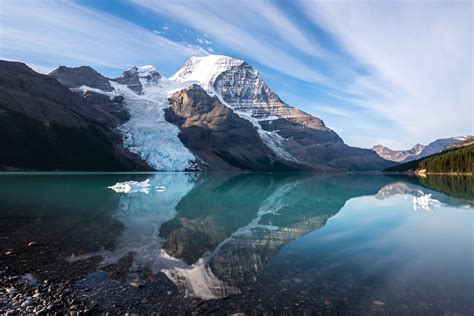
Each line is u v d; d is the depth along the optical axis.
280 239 24.75
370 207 44.78
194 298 13.16
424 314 11.77
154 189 75.19
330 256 19.70
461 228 28.64
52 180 92.44
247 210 42.38
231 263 18.22
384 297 13.33
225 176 181.50
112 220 31.50
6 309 11.60
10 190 58.31
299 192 73.88
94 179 103.94
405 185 92.75
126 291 13.67
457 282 15.00
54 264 16.88
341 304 12.65
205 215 37.50
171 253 20.16
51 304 12.16
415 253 20.20
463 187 78.56
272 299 13.15
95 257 18.56
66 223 28.61
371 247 21.91
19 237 22.47
